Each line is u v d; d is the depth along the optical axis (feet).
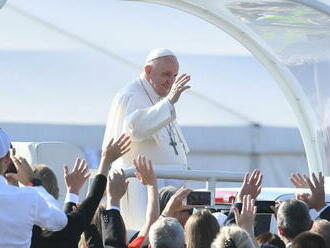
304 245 64.80
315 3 98.58
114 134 100.73
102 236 68.95
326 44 106.73
